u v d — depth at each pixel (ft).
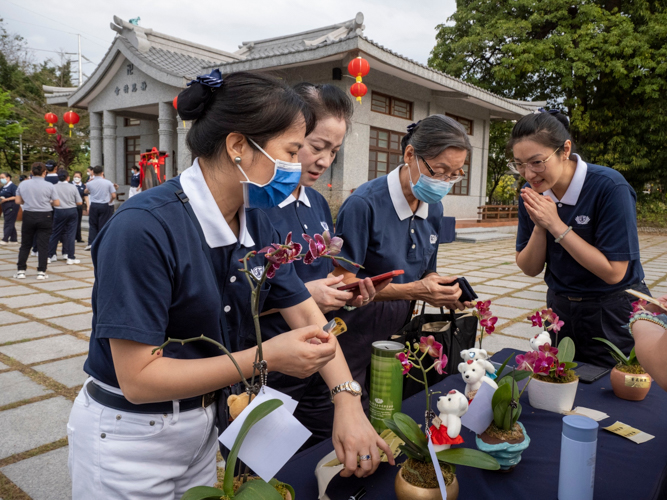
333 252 3.13
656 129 53.11
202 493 2.74
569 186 6.58
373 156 37.83
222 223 3.36
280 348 3.16
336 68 33.27
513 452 3.75
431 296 5.81
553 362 4.44
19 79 85.20
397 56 31.32
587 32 49.83
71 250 25.22
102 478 3.37
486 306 4.49
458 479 3.76
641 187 58.54
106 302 2.89
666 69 48.39
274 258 2.94
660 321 3.67
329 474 3.58
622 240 6.27
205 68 35.01
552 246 6.95
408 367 3.72
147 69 39.40
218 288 3.51
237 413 3.23
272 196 3.35
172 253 3.09
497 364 5.63
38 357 11.37
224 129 3.18
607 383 5.75
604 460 4.01
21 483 6.64
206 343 3.49
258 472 3.04
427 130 5.76
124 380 2.99
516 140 6.36
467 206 48.08
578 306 6.89
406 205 6.38
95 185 29.68
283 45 47.60
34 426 8.19
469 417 3.83
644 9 50.75
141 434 3.38
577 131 55.77
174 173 41.55
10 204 32.55
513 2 53.78
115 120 46.06
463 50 55.06
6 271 22.52
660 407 5.08
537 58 50.93
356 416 3.70
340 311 5.97
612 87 53.47
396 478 3.42
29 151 85.76
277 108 3.16
